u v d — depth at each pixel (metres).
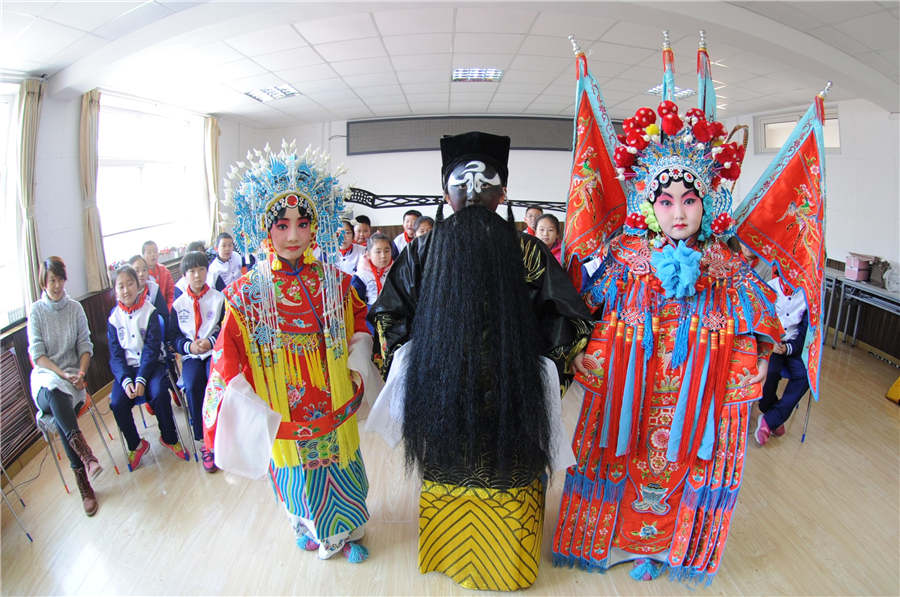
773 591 1.86
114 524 2.30
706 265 1.72
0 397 2.77
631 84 5.69
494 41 4.24
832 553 2.05
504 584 1.80
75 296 4.15
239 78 5.04
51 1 2.70
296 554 2.07
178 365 3.96
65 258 4.06
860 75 4.02
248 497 2.48
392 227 9.04
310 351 1.83
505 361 1.50
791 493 2.46
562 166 8.91
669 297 1.72
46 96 3.85
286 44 4.12
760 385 1.72
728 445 1.74
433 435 1.57
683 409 1.72
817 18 3.37
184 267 2.96
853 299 4.83
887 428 3.13
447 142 1.67
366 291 3.57
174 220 6.56
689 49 4.27
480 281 1.51
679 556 1.84
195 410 2.85
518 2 3.27
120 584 1.94
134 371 2.79
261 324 1.75
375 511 2.31
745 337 1.72
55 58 3.50
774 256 1.88
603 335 1.77
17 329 3.12
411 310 1.78
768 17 3.56
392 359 1.82
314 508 1.90
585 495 1.87
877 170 5.09
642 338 1.72
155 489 2.57
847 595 1.84
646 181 1.72
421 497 1.79
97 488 2.60
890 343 4.34
